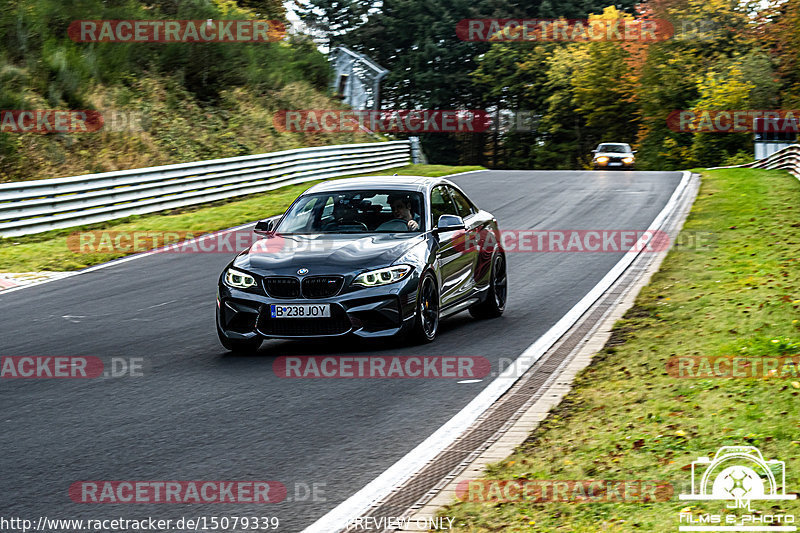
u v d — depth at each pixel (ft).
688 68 440.45
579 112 499.51
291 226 69.62
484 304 75.92
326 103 290.35
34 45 204.54
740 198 152.35
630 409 45.34
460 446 43.01
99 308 84.33
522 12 514.27
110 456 42.06
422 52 506.48
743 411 42.27
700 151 412.98
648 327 65.51
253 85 267.59
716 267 88.99
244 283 62.85
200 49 249.75
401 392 52.95
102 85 213.66
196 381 56.44
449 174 242.58
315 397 52.26
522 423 46.01
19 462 41.34
